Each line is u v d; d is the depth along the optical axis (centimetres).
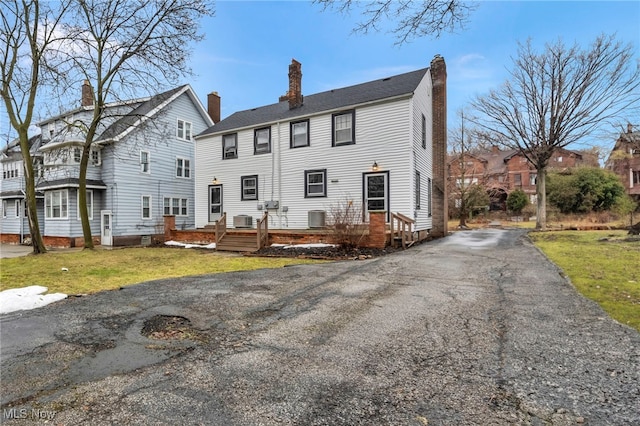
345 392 260
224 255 1191
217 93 2458
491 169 3894
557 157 3772
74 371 303
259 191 1664
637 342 340
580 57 1741
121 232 1892
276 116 1667
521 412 230
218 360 321
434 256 935
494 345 340
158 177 2094
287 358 322
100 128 1931
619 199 2334
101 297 570
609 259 805
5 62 1320
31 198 1349
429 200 1625
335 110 1440
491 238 1471
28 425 225
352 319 431
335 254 1046
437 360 311
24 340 379
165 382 280
